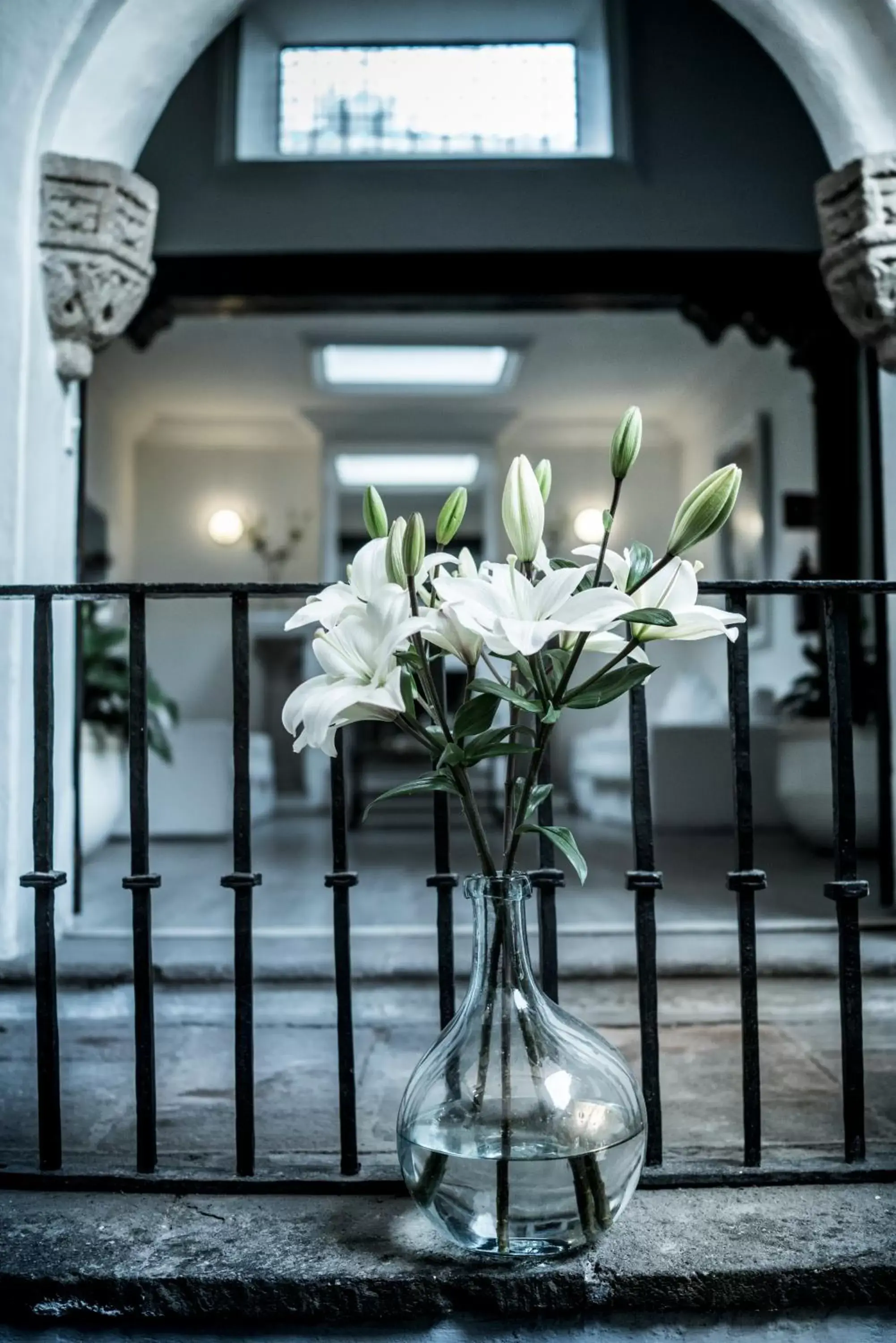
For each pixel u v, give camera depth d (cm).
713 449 820
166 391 817
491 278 456
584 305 482
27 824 250
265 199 455
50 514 266
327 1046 215
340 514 934
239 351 740
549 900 140
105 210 263
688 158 450
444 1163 117
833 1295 118
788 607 663
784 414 682
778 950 253
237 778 145
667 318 685
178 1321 119
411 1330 120
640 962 143
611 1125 118
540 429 895
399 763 737
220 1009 238
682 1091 184
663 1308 118
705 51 448
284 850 514
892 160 271
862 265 275
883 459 299
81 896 302
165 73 271
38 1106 162
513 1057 118
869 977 245
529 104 462
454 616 105
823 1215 132
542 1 439
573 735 863
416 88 464
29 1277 120
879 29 266
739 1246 124
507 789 121
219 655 896
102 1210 136
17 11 250
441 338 710
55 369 270
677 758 575
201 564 919
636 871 144
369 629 109
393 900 349
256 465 927
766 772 580
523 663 114
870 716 445
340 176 455
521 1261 121
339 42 460
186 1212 135
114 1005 239
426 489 935
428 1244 126
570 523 911
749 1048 143
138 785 144
